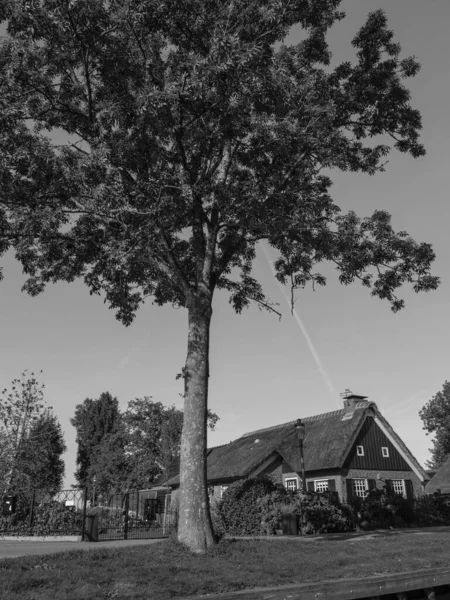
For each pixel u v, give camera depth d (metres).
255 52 12.03
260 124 13.34
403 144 17.12
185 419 12.92
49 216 12.77
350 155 16.92
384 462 36.09
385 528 23.59
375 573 10.17
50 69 13.88
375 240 15.79
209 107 13.07
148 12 13.00
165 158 14.20
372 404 37.31
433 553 12.40
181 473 12.52
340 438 35.41
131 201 13.61
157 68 14.02
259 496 22.41
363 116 17.02
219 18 13.61
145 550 11.70
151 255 14.25
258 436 41.94
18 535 20.03
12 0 12.31
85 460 75.25
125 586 8.47
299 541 13.89
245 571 9.84
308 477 35.47
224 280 18.59
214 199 13.85
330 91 16.48
